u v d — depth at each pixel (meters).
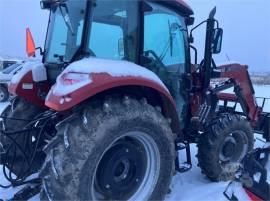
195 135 3.75
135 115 2.42
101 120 2.28
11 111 3.36
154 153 2.72
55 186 2.16
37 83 3.36
